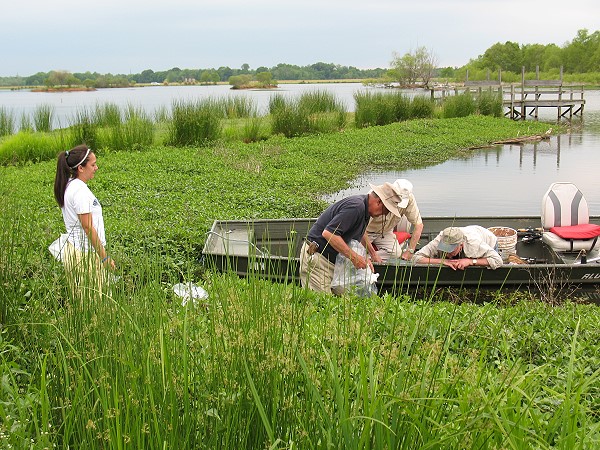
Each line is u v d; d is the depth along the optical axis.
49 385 3.73
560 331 6.43
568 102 38.78
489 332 5.98
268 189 16.33
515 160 23.83
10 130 25.25
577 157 24.50
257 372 3.29
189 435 3.18
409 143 26.19
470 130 30.69
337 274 7.33
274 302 3.76
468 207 16.30
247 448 3.28
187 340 3.64
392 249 8.96
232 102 32.78
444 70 115.75
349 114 35.38
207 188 16.12
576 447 3.41
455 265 8.98
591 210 16.16
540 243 10.93
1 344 4.60
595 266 9.01
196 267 9.18
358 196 7.25
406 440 3.06
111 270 4.49
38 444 3.04
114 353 3.44
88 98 82.12
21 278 5.48
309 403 3.22
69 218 6.43
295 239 10.71
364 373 3.09
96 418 3.26
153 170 18.41
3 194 9.12
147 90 124.88
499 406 3.19
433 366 3.42
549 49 116.81
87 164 6.52
